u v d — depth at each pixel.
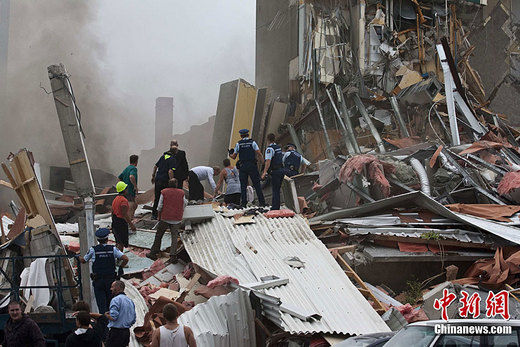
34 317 9.59
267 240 12.91
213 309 9.54
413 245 13.00
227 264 12.12
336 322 10.07
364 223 13.68
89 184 13.10
